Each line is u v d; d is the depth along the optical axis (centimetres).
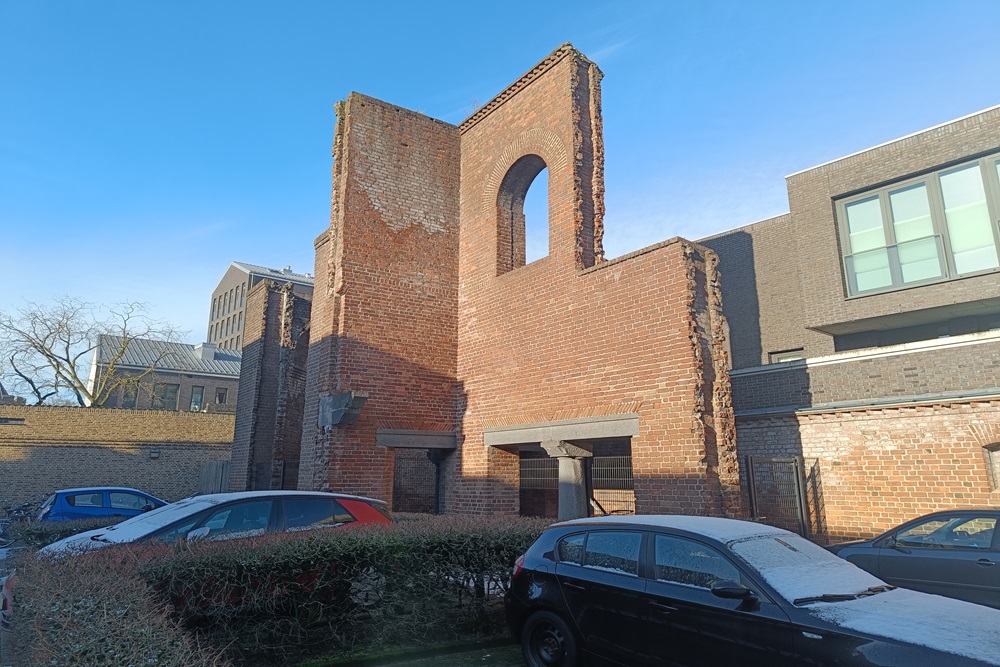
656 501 986
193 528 708
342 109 1467
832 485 1167
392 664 595
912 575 760
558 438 1173
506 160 1445
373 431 1338
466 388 1436
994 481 989
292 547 592
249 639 559
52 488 2603
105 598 387
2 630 586
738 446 1316
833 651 392
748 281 2072
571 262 1217
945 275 1495
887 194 1622
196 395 5222
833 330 1748
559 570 564
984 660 349
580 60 1347
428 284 1477
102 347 4741
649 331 1044
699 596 466
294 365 2186
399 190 1481
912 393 1092
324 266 1683
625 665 493
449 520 764
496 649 645
